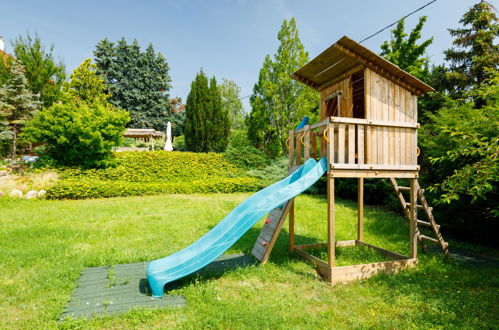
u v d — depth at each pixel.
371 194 10.89
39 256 4.69
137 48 34.44
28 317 2.96
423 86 4.69
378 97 4.53
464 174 3.43
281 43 16.45
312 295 3.65
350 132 4.32
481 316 3.05
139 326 2.85
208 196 12.39
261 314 3.02
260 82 17.44
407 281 4.01
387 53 14.38
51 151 13.11
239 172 16.12
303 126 5.21
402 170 4.70
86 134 12.46
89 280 4.00
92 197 11.34
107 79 32.12
